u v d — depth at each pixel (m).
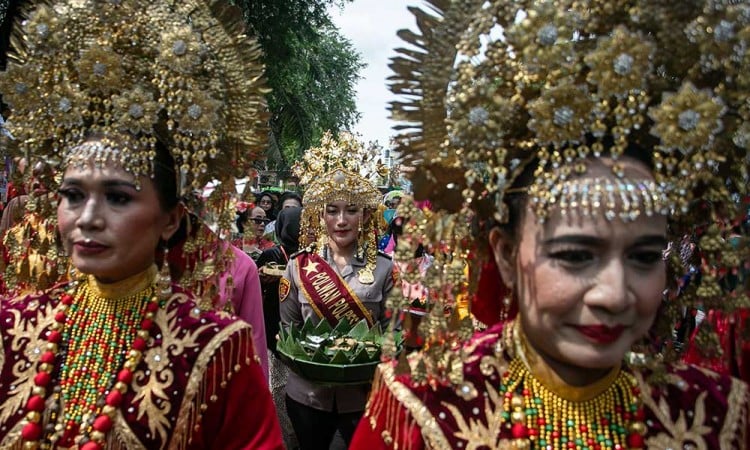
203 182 1.75
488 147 1.27
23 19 1.77
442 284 1.32
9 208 2.18
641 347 1.48
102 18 1.64
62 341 1.70
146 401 1.58
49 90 1.67
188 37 1.63
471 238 1.41
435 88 1.34
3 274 1.89
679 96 1.21
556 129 1.21
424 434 1.31
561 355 1.26
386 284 3.70
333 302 3.58
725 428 1.38
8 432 1.57
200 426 1.61
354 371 3.02
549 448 1.34
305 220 3.87
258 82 1.77
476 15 1.29
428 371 1.32
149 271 1.77
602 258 1.21
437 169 1.31
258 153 1.82
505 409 1.36
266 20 13.51
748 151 1.32
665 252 1.49
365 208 3.73
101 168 1.56
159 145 1.68
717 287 1.39
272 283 4.25
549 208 1.21
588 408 1.38
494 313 1.57
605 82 1.20
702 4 1.24
